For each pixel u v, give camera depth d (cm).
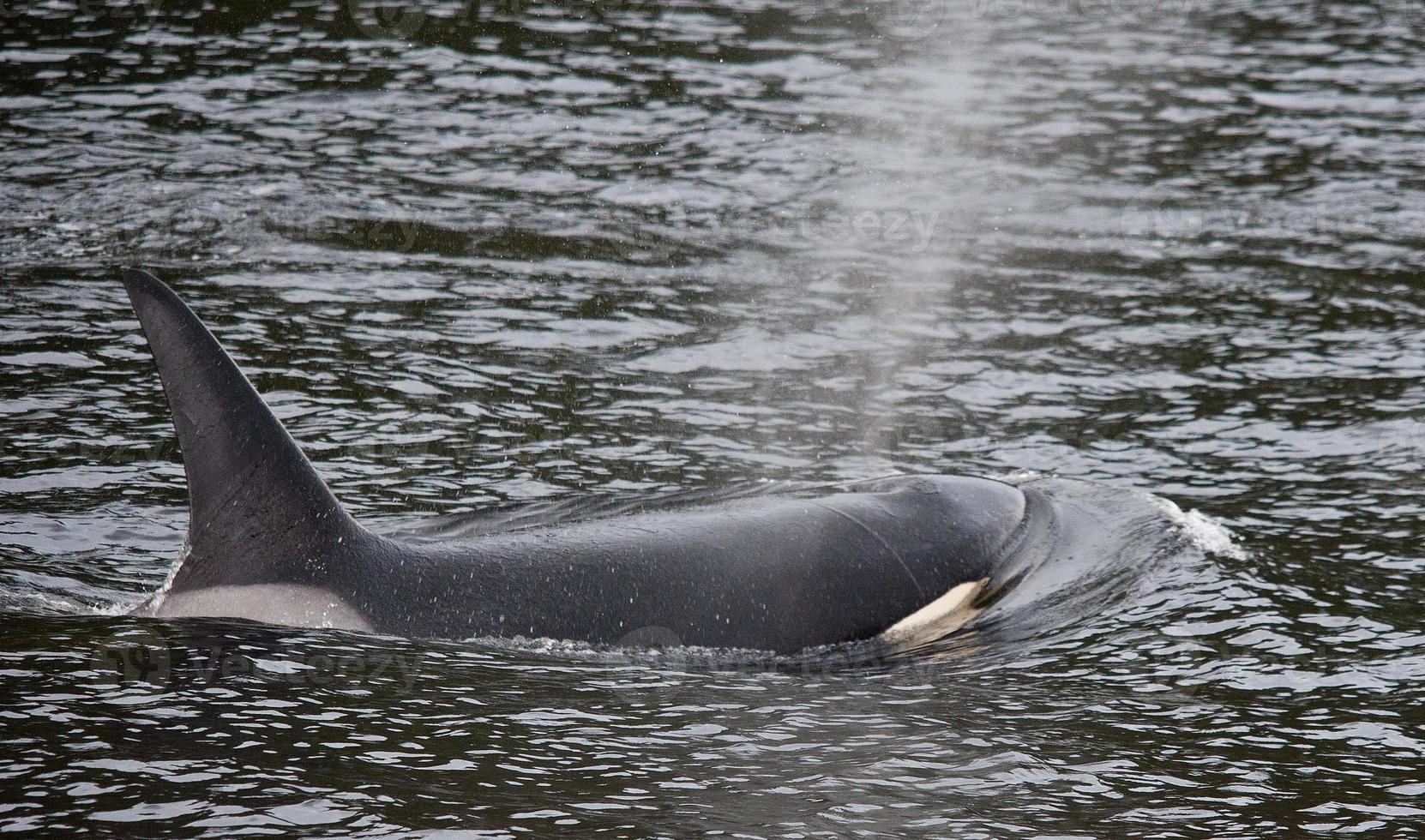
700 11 6925
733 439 3011
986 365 3497
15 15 6141
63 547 2336
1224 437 3064
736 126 5478
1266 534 2583
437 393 3197
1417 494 2769
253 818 1491
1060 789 1680
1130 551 2455
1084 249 4381
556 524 2256
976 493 2484
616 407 3170
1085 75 6191
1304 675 2042
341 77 5728
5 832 1436
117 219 4234
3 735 1630
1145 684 2000
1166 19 7025
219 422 1978
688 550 2159
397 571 2039
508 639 2017
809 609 2142
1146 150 5312
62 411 2939
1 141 4791
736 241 4422
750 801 1609
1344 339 3662
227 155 4850
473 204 4609
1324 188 4922
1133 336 3697
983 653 2100
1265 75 6162
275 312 3641
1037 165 5150
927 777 1692
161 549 2362
